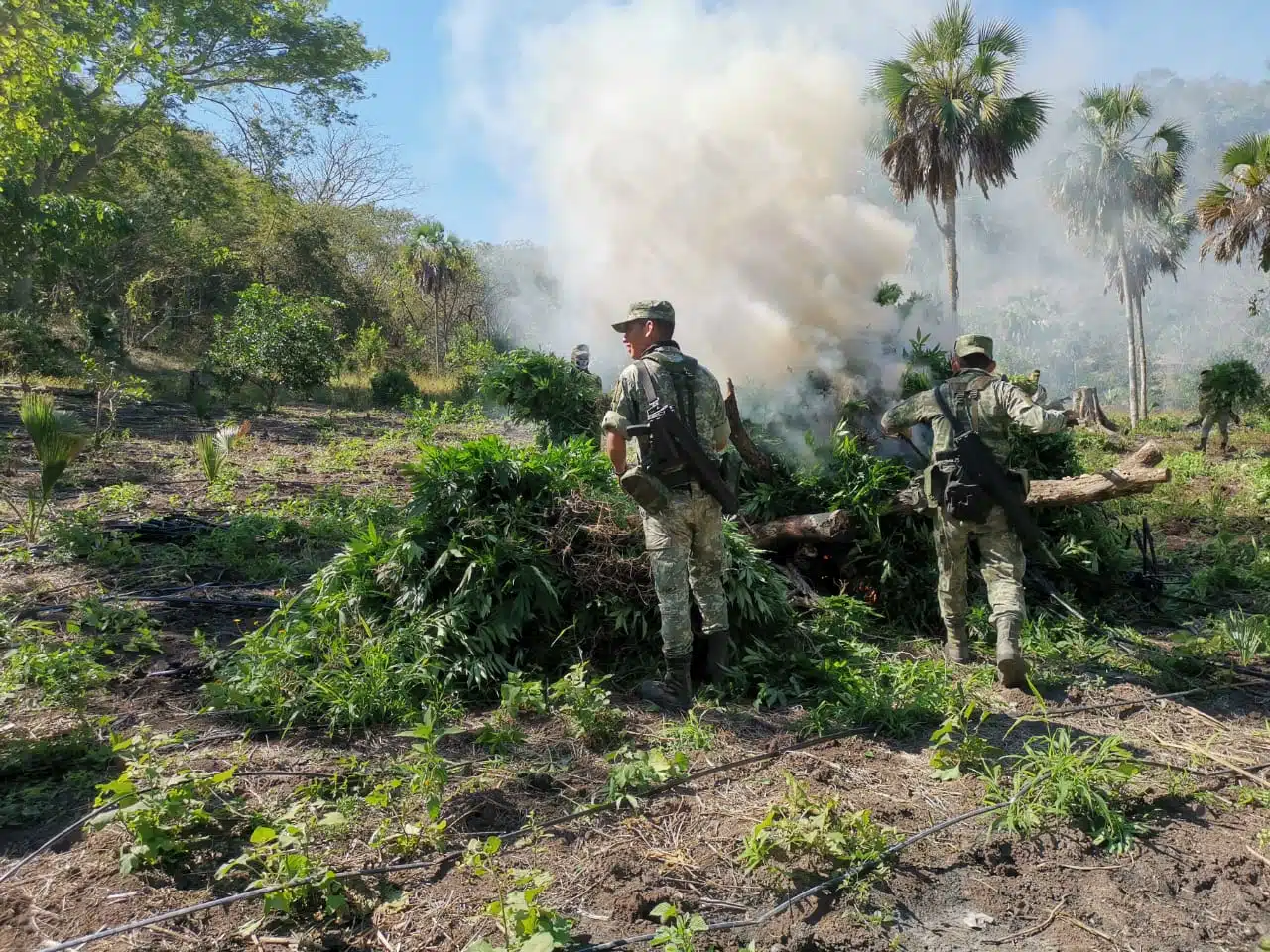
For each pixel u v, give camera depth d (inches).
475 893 99.7
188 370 1106.7
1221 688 171.0
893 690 159.0
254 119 1193.4
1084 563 218.2
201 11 997.2
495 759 131.7
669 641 156.1
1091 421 743.7
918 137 712.4
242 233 1456.7
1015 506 167.9
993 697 163.2
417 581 169.5
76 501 316.8
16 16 592.7
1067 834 113.7
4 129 613.3
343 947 92.0
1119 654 189.0
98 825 105.7
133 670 166.6
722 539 162.7
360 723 144.9
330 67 1133.7
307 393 808.9
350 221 1694.1
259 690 147.6
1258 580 250.4
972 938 95.0
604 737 140.4
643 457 155.4
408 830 109.2
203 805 112.6
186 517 291.1
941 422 177.8
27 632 178.7
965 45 721.0
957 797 123.6
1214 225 766.5
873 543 206.4
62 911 96.8
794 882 102.9
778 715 154.9
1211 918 98.8
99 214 774.5
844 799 122.3
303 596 183.3
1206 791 126.0
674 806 120.3
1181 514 364.5
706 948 91.7
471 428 629.6
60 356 848.3
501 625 163.0
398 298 1710.1
